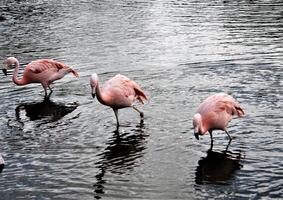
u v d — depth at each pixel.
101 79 15.21
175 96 13.28
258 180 8.72
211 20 24.67
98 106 12.91
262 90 13.31
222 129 10.38
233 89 13.54
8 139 10.97
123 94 11.43
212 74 15.16
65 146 10.48
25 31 23.77
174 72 15.61
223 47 18.73
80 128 11.47
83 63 17.27
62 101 13.42
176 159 9.68
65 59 17.94
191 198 8.21
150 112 12.23
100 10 29.38
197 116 9.81
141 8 29.53
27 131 11.40
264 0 30.92
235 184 8.62
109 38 21.38
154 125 11.41
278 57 16.80
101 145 10.46
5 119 12.22
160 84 14.42
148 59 17.45
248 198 8.14
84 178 9.03
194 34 21.48
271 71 15.12
